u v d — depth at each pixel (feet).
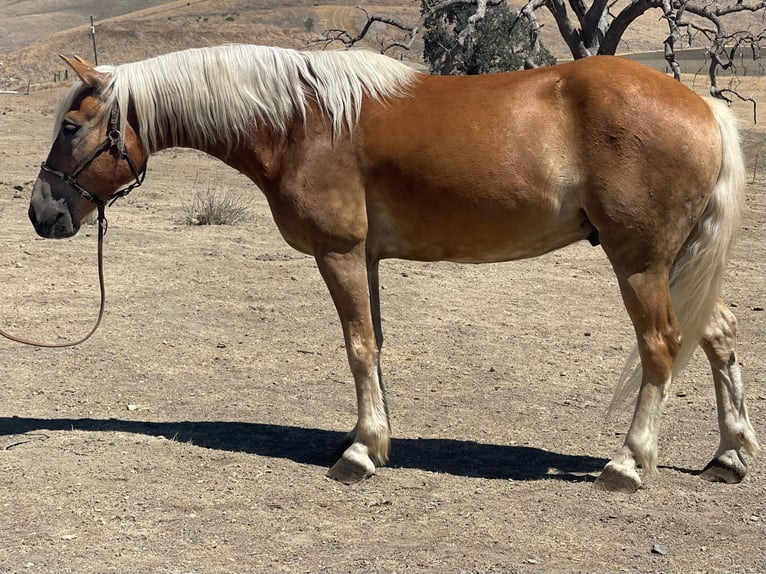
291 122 17.37
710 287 16.79
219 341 28.40
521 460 19.04
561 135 16.37
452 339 28.99
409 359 26.86
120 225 47.37
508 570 13.99
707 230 16.69
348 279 17.42
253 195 59.11
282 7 356.38
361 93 17.16
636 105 16.02
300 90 17.26
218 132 17.90
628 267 16.49
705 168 16.19
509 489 17.34
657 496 16.96
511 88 16.85
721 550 14.78
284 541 15.02
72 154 17.99
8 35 415.03
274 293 34.45
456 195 16.70
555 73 16.87
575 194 16.49
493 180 16.49
